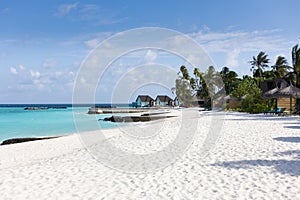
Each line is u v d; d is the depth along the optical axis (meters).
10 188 5.89
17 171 7.38
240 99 40.59
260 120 21.00
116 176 6.67
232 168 6.95
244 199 4.85
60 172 7.17
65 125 28.78
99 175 6.79
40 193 5.52
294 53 35.25
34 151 11.12
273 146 9.70
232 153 8.76
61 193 5.49
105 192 5.48
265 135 12.55
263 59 57.91
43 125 29.03
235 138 11.91
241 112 34.47
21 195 5.43
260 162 7.43
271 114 28.42
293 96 25.38
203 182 5.91
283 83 35.00
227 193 5.18
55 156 9.63
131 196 5.21
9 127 27.23
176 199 4.98
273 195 4.97
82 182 6.21
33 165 8.12
